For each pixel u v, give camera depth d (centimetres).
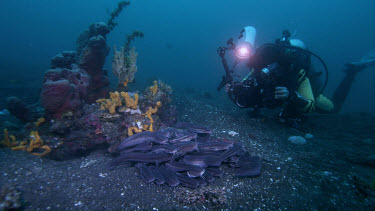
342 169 368
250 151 431
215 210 254
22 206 227
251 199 275
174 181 280
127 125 412
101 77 521
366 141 525
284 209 258
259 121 668
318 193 290
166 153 322
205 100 1152
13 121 529
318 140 554
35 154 345
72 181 287
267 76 486
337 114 850
